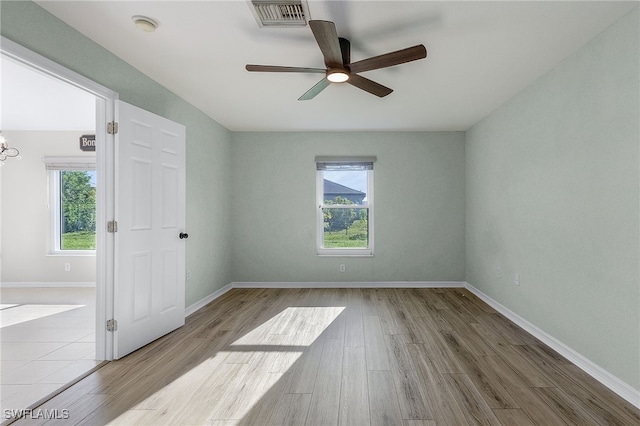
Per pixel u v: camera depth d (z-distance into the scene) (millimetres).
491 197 4098
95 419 1835
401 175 5121
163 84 3275
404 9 2051
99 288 2574
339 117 4379
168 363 2523
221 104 3875
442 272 5105
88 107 4227
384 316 3670
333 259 5156
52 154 5305
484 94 3504
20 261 5273
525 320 3260
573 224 2561
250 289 5035
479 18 2141
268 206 5184
